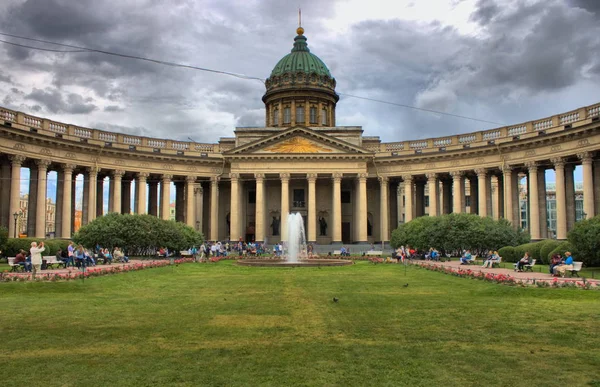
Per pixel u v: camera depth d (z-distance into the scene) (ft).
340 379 36.11
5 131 176.65
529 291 75.00
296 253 219.82
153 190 263.08
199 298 72.74
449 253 178.50
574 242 114.93
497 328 51.75
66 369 38.47
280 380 35.91
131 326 53.06
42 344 45.78
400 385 34.88
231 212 242.99
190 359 41.01
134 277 102.78
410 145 244.83
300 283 92.22
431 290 81.30
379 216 272.92
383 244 237.86
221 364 39.65
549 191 467.93
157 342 46.39
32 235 197.98
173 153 240.32
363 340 46.98
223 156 243.81
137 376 36.83
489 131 220.02
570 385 34.88
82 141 207.51
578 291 73.41
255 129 266.36
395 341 46.62
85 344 45.73
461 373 37.45
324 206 272.51
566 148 186.09
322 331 50.60
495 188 315.58
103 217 172.96
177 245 177.68
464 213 180.45
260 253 211.61
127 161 227.61
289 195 271.28
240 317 57.82
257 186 244.01
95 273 103.35
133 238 167.63
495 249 169.37
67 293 78.18
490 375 36.96
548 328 51.67
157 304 67.21
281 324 53.98
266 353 42.68
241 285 89.20
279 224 272.51
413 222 190.08
